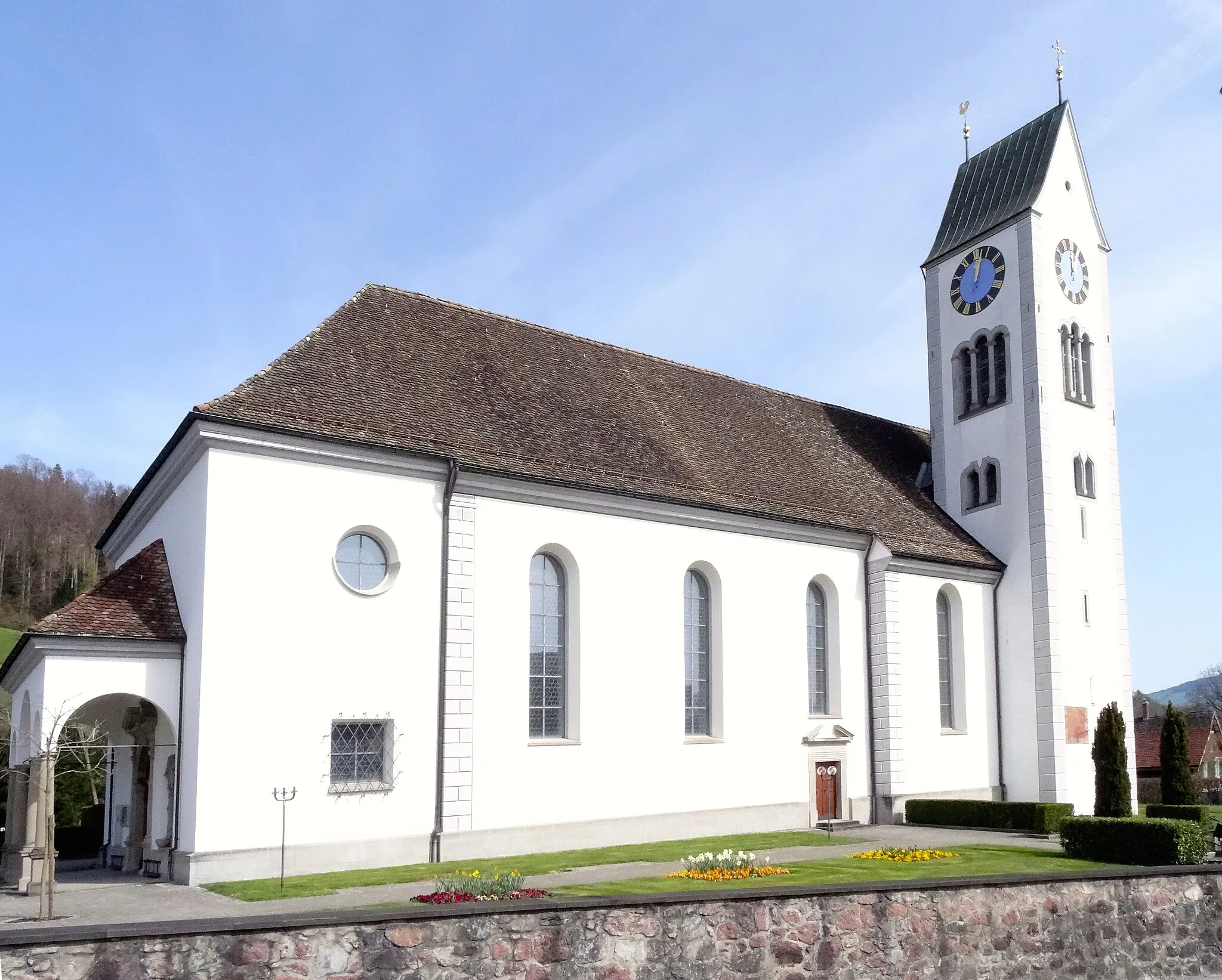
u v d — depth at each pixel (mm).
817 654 37781
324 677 25625
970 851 30062
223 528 24719
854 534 38531
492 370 33969
